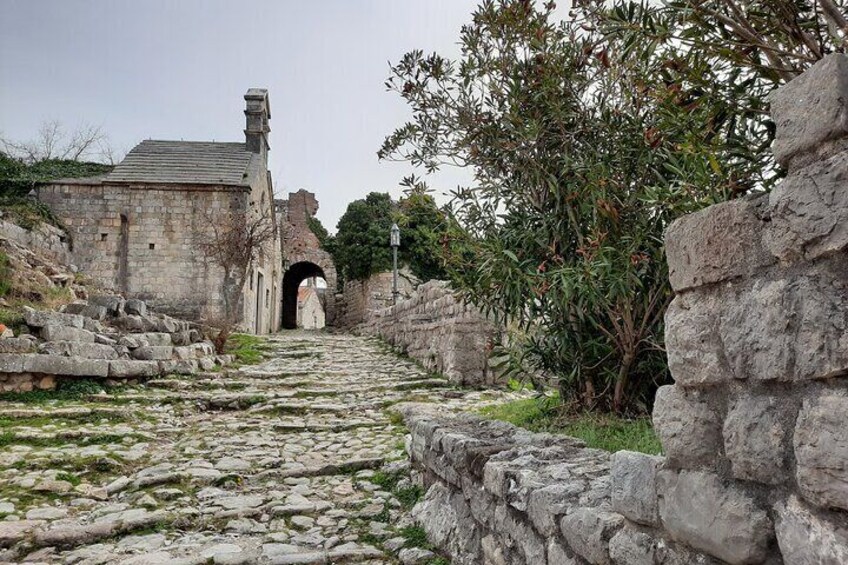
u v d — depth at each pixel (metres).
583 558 2.52
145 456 6.74
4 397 8.92
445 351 11.87
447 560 4.02
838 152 1.49
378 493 5.59
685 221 2.00
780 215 1.63
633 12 2.99
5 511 5.01
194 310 21.80
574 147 4.97
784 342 1.61
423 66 5.39
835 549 1.43
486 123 5.23
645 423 4.54
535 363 5.63
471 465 3.90
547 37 5.02
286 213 38.56
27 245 16.69
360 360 14.77
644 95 4.03
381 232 29.58
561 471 3.21
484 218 5.39
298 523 4.95
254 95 26.80
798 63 2.52
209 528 4.84
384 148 5.66
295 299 40.09
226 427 8.19
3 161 22.64
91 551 4.35
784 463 1.61
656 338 4.69
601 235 4.27
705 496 1.86
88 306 12.31
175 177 22.58
